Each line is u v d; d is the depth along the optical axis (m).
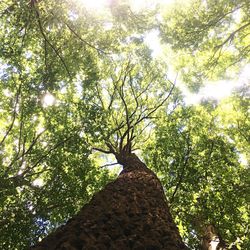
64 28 12.73
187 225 13.50
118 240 3.25
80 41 13.41
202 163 14.12
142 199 4.73
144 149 15.39
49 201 11.12
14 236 9.95
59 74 13.08
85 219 3.57
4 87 13.46
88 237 3.12
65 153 11.75
